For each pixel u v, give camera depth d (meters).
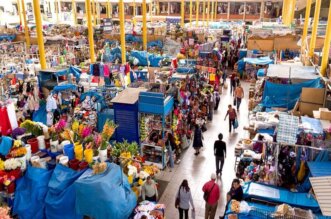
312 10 32.06
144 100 9.27
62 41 22.88
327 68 11.73
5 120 7.93
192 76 13.09
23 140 7.27
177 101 10.39
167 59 16.20
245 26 30.06
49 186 6.45
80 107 10.51
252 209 6.18
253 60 18.27
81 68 14.41
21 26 30.48
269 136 8.64
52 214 6.38
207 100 13.99
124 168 7.21
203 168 10.09
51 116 10.37
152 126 9.76
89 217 6.21
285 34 20.72
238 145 9.25
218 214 7.89
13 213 6.54
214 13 44.44
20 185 6.73
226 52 24.67
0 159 6.77
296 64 14.58
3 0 41.69
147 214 6.46
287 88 11.50
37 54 20.53
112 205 5.96
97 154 6.88
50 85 11.52
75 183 6.05
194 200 8.49
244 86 19.92
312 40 14.80
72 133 7.14
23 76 13.90
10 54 20.19
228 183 9.23
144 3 18.89
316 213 6.40
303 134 7.63
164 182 9.28
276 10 41.88
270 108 11.47
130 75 13.44
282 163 7.32
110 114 9.91
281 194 6.95
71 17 44.19
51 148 7.10
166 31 25.56
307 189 7.04
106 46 19.83
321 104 10.32
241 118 14.41
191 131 12.12
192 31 24.89
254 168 7.84
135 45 22.34
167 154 10.03
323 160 7.08
